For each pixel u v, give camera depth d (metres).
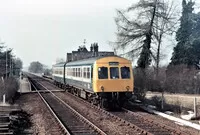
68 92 39.47
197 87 41.97
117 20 45.56
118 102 23.75
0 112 19.56
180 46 57.69
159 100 26.69
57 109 24.09
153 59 44.97
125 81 23.78
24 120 18.81
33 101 30.56
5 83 30.73
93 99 25.55
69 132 14.70
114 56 24.11
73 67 33.97
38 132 15.52
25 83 60.94
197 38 58.81
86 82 26.62
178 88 41.06
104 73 23.61
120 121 18.39
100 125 17.19
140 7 44.97
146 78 33.66
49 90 43.91
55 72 53.66
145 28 44.31
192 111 22.52
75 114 21.06
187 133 14.62
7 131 14.41
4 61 66.31
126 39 45.00
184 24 58.72
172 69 44.56
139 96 28.75
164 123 17.75
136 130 15.70
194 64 57.47
